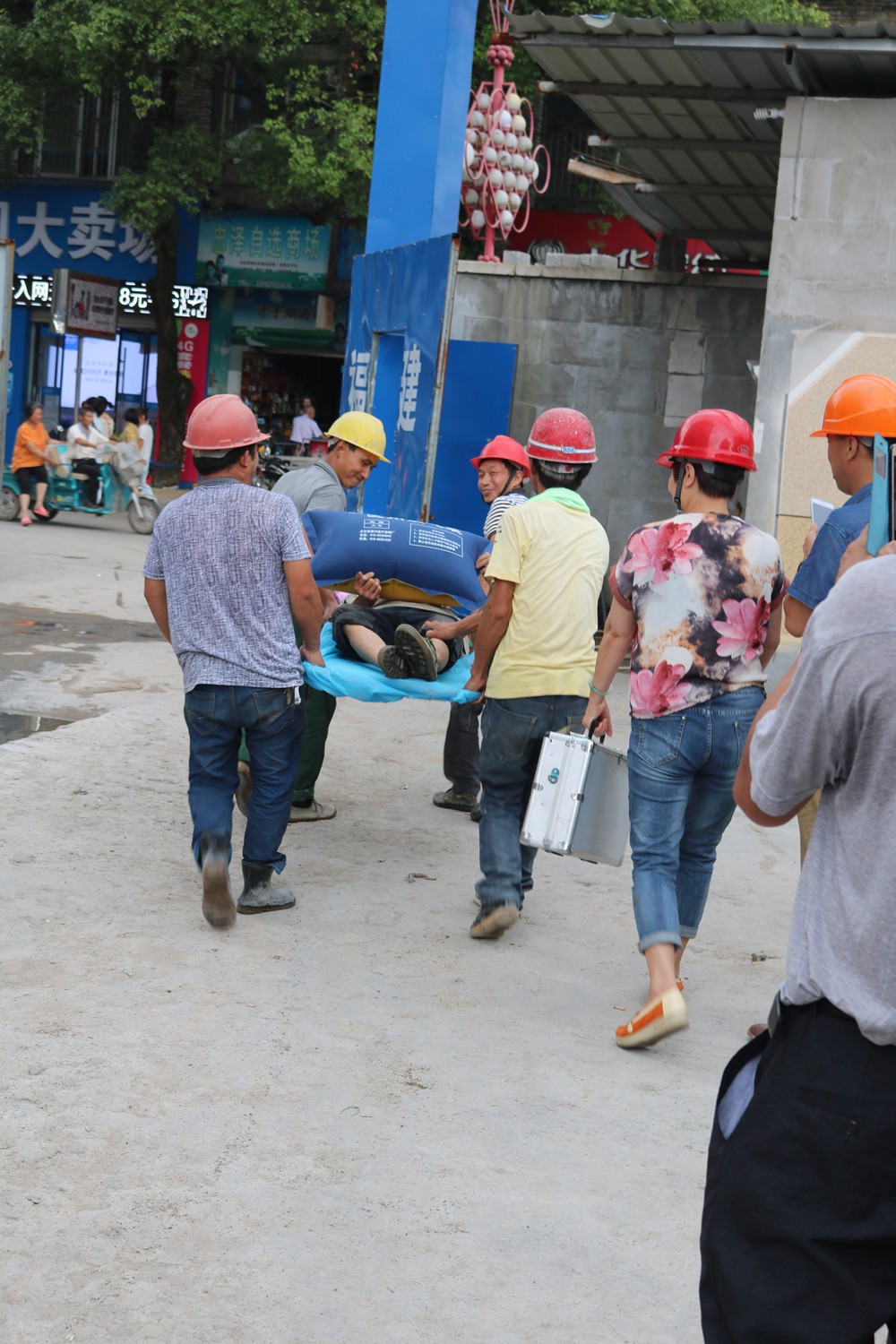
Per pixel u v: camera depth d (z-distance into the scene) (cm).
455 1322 274
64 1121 341
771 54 922
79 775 667
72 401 3106
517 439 1387
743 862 650
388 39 1098
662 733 420
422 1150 343
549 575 482
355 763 763
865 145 951
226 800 495
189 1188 315
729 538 418
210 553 484
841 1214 193
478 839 640
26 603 1228
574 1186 332
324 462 606
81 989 422
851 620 190
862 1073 191
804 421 977
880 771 190
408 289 960
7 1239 289
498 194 1360
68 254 3083
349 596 722
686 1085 395
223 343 3045
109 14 2348
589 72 1035
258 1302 275
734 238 1556
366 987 447
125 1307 270
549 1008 445
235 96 2933
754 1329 196
